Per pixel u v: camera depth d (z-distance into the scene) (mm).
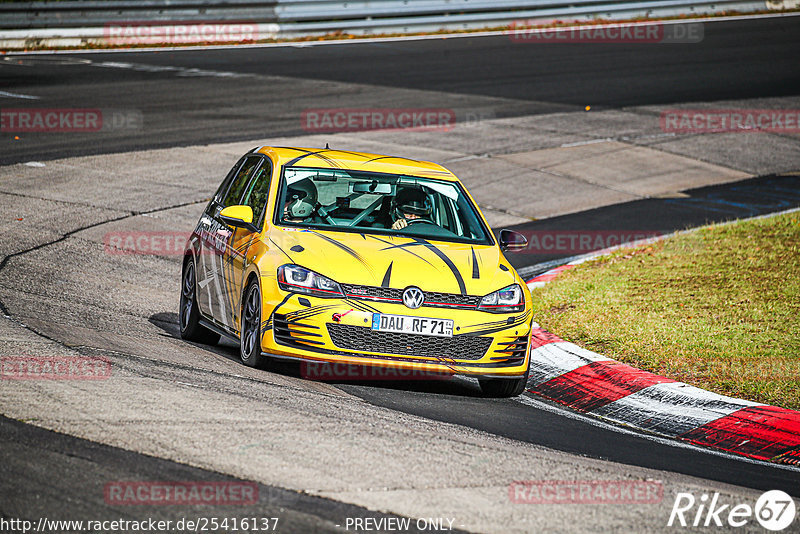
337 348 25578
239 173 32844
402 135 71688
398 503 16922
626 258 45531
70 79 85250
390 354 25750
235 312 28359
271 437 19844
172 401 21734
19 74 86125
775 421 25281
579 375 29547
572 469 20141
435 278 26453
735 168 68500
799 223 49469
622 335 33156
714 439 24953
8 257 40188
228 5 108312
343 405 23531
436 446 20625
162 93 81375
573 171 65812
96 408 20656
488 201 58344
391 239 28172
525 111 80812
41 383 22219
